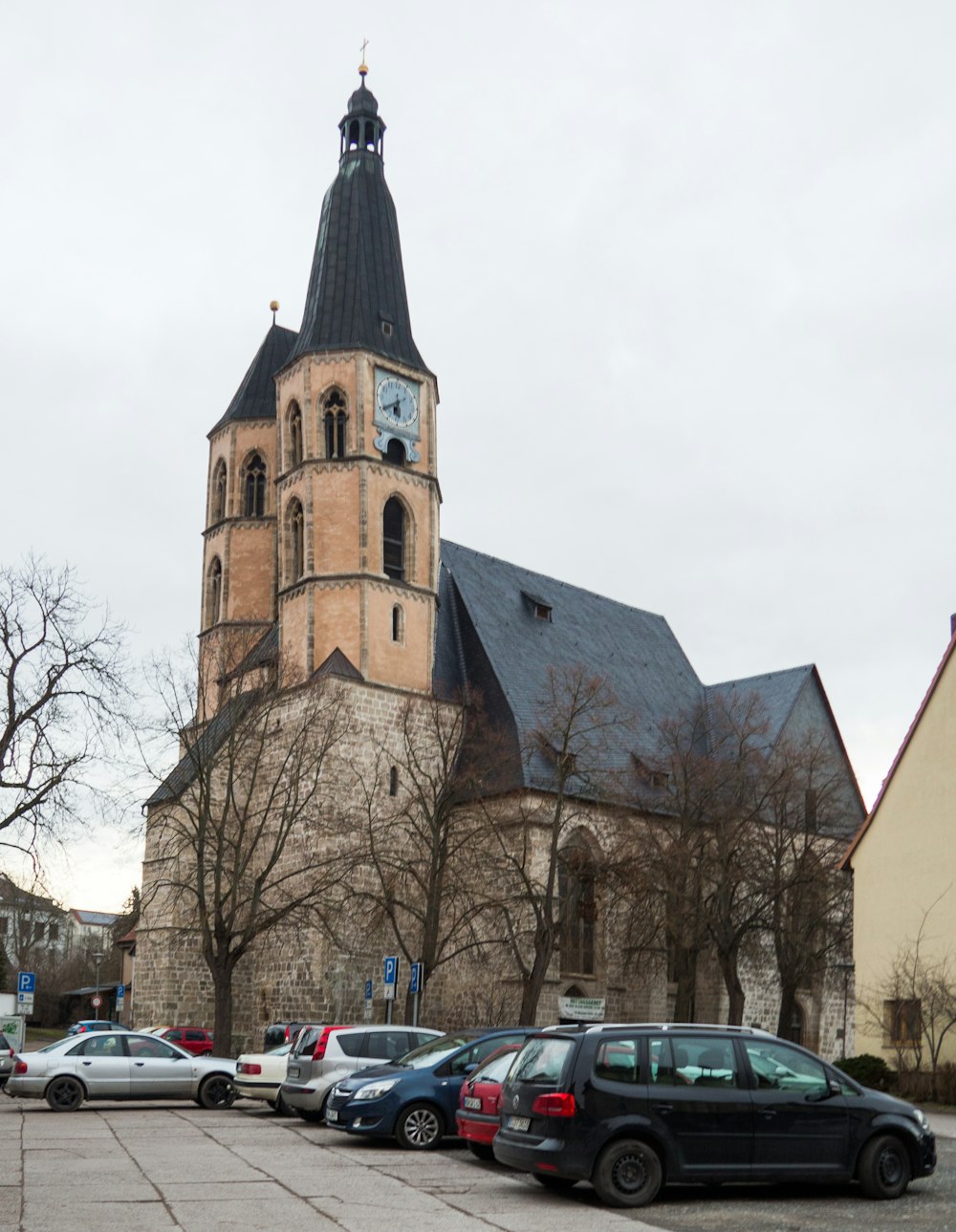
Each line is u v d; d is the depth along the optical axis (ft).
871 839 145.07
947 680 140.36
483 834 193.88
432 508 232.73
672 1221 58.29
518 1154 65.51
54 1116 110.63
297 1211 59.52
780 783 203.62
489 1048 90.58
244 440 251.80
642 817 202.59
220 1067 123.54
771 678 277.03
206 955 170.81
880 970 141.08
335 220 241.14
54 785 141.59
